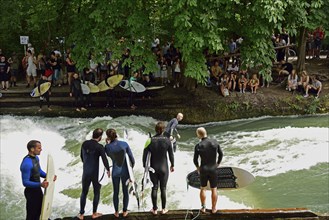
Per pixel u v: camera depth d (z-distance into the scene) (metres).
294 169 10.84
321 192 9.54
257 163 11.35
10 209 9.24
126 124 14.55
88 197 9.48
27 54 18.58
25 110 16.34
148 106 16.86
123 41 15.59
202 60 15.19
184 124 16.09
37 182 6.52
